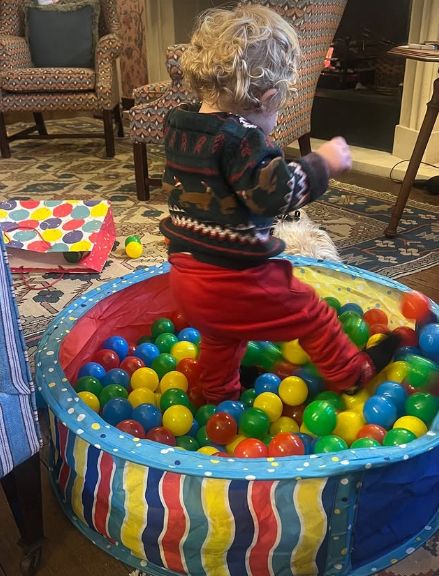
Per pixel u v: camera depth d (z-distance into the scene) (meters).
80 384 1.35
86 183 3.12
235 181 1.05
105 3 3.72
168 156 1.17
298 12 2.46
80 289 2.04
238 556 1.02
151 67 4.32
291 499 0.97
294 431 1.28
